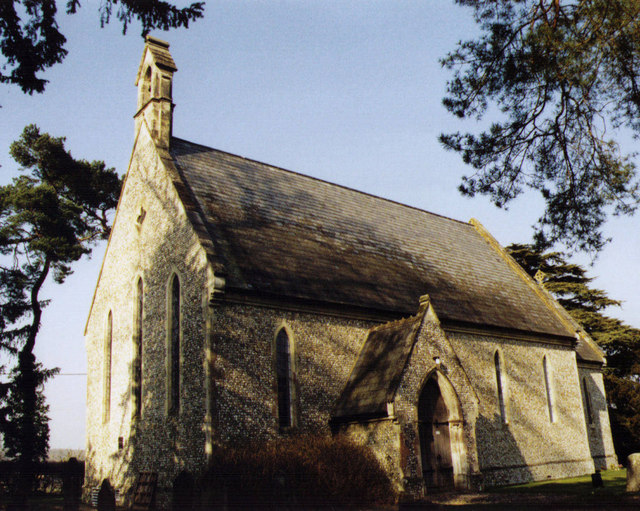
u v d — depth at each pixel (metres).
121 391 21.59
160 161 21.28
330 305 19.97
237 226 20.44
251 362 17.58
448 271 27.75
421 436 18.64
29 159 33.97
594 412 33.25
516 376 26.30
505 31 13.18
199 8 12.62
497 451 23.83
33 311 31.50
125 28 12.54
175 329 19.06
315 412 18.67
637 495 15.12
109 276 24.08
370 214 27.94
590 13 12.16
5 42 12.32
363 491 16.41
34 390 30.03
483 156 13.84
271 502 15.09
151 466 18.66
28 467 25.75
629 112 12.79
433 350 19.36
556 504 14.57
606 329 46.06
